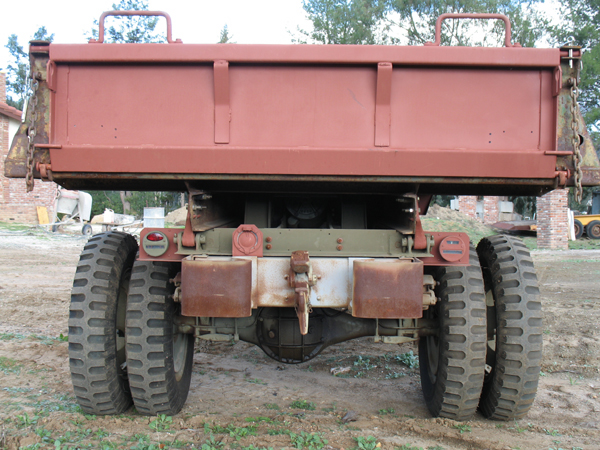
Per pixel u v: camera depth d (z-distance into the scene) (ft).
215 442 10.51
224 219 14.19
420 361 14.35
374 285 10.05
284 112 10.25
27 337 19.65
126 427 11.41
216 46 9.96
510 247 12.89
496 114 10.19
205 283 10.06
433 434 11.33
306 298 10.00
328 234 10.96
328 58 9.99
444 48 9.99
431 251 10.79
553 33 99.96
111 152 9.99
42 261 44.91
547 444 11.01
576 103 9.96
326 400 14.32
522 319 11.83
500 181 10.18
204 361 18.49
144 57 9.99
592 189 123.03
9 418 11.43
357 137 10.26
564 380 16.31
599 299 29.27
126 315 11.52
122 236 13.07
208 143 10.25
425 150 9.99
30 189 9.91
